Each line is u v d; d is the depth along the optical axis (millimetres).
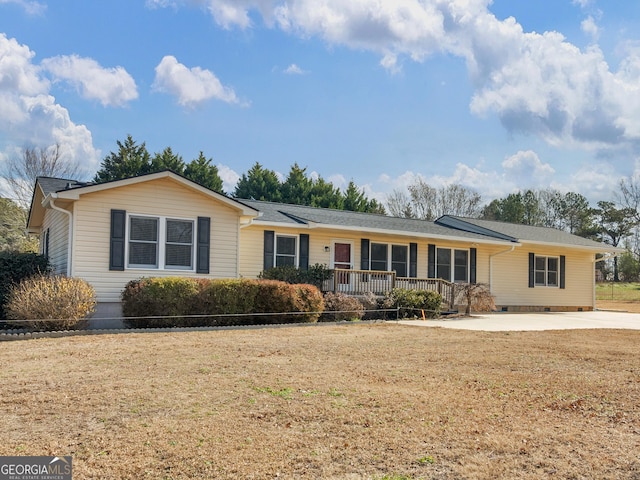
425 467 4180
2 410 5500
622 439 4852
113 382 6699
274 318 14289
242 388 6465
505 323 16281
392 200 51844
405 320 16641
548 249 25141
